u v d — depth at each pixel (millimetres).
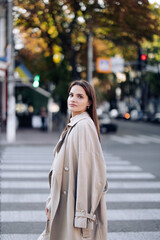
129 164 10383
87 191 2385
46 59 22109
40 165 9867
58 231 2523
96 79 27953
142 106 51406
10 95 16391
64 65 22062
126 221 5078
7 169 9164
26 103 27484
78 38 19594
